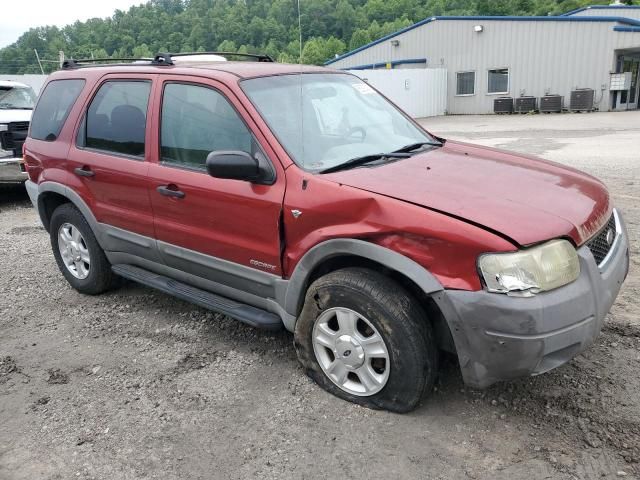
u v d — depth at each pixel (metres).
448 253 2.74
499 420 3.06
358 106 4.12
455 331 2.78
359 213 2.99
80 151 4.60
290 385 3.49
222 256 3.69
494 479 2.66
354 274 3.08
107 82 4.51
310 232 3.19
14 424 3.27
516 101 26.39
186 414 3.28
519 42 25.97
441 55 28.53
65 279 5.52
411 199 2.92
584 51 24.48
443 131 19.05
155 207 4.03
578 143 13.66
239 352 3.94
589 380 3.35
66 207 4.91
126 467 2.88
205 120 3.75
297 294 3.35
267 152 3.39
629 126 17.52
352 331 3.15
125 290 5.16
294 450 2.93
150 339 4.21
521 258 2.64
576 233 2.83
